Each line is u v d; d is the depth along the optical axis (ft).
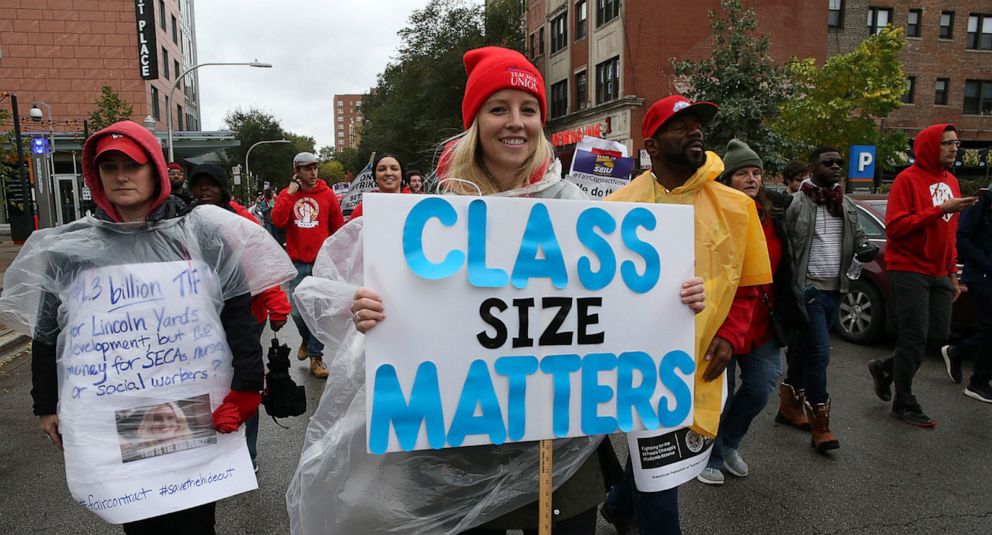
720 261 6.64
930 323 13.23
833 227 12.26
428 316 4.87
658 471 6.29
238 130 180.75
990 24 90.07
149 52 85.97
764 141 40.11
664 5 73.92
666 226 5.51
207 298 6.14
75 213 73.00
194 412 6.09
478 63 5.72
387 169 15.89
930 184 12.63
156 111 92.43
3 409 14.83
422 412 4.89
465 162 5.70
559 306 5.19
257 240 6.43
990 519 9.39
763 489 10.39
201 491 6.01
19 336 21.62
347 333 5.32
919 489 10.37
